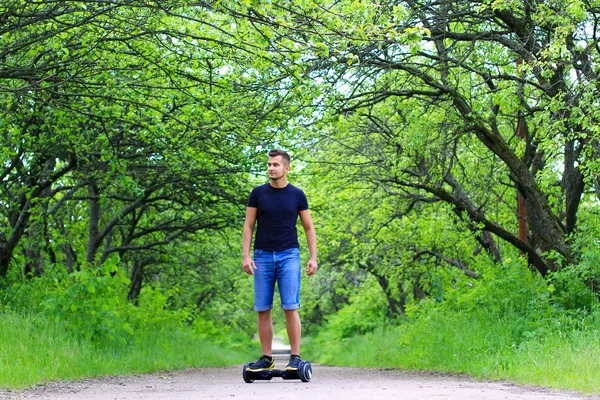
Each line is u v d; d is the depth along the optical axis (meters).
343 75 11.99
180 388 8.10
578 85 10.97
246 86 12.41
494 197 21.58
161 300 20.77
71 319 12.42
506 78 12.57
